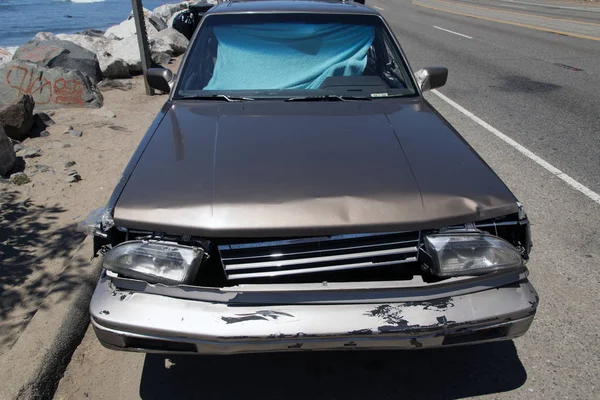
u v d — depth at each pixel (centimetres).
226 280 228
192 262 214
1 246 377
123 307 217
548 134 646
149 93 783
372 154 255
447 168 248
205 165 245
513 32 1625
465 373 277
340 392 266
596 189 492
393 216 219
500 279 229
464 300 222
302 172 238
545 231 416
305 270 221
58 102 697
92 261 337
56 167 513
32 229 400
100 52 908
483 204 229
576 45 1359
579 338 300
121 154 552
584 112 744
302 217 215
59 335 283
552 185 499
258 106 314
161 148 263
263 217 215
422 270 234
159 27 1306
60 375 275
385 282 224
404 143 269
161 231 218
